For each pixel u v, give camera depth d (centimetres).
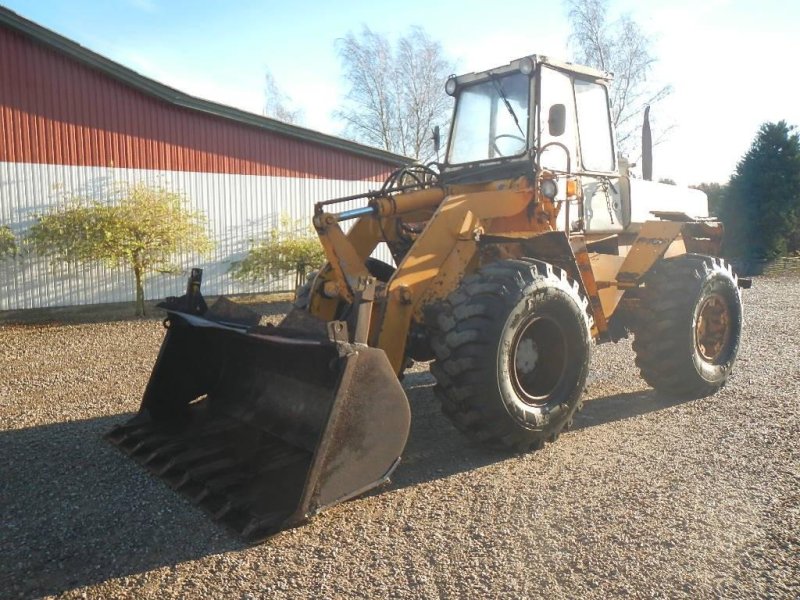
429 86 3189
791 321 986
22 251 1130
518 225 468
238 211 1359
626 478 380
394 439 350
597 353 752
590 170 541
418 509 343
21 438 460
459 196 438
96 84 1185
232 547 304
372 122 3219
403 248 508
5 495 363
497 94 524
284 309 1213
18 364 733
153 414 448
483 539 310
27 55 1120
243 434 418
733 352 584
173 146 1273
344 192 1500
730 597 260
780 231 2108
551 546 302
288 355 403
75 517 335
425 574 280
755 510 336
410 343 439
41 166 1142
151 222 1123
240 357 452
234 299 1335
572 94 521
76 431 475
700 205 710
